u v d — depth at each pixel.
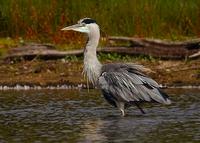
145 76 13.83
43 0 22.38
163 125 12.50
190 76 18.53
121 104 13.81
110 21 22.23
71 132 11.97
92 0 22.61
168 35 22.22
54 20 22.19
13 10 22.38
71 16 22.20
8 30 22.45
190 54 19.91
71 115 13.66
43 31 22.14
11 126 12.59
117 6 22.31
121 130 12.08
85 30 14.45
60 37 21.86
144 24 22.11
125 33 22.14
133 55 20.20
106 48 20.23
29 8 22.27
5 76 18.83
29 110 14.19
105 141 11.19
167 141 11.14
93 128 12.32
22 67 19.53
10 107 14.59
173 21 22.53
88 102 15.27
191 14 22.48
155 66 19.44
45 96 16.19
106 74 14.05
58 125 12.65
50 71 19.22
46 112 13.98
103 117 13.48
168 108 14.37
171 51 20.05
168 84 18.02
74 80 18.36
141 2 22.31
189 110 14.06
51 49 20.56
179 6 22.56
